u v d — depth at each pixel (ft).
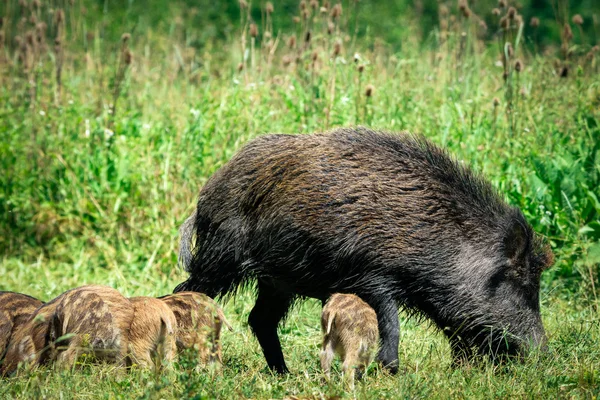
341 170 52.60
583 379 48.16
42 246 86.84
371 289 51.75
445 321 53.06
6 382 47.67
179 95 101.09
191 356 45.60
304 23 95.14
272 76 98.58
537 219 74.23
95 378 46.70
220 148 84.89
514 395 46.21
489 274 52.65
